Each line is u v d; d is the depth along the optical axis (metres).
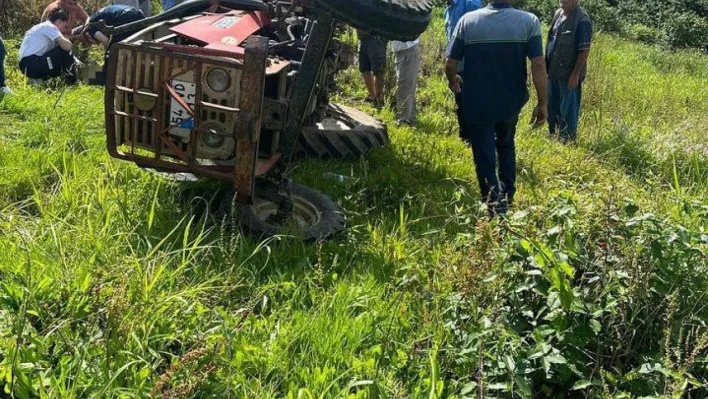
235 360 2.95
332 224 4.55
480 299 3.34
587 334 3.26
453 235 4.75
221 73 3.86
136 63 3.95
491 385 2.91
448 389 3.01
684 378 3.02
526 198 4.39
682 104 12.07
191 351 2.79
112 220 4.07
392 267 4.12
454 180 6.09
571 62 8.09
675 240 3.55
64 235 3.78
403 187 5.74
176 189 4.80
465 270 3.39
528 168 6.49
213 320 3.21
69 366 2.74
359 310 3.60
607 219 3.66
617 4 29.98
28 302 3.07
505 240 3.53
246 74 3.76
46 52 7.61
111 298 3.04
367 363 3.05
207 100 3.91
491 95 5.14
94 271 3.34
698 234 3.69
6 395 2.61
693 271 3.60
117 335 2.94
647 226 3.70
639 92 12.34
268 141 4.46
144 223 4.18
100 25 4.95
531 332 3.29
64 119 6.06
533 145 7.54
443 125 8.32
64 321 2.88
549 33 8.36
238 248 4.06
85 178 4.64
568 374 3.12
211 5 5.30
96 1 10.49
